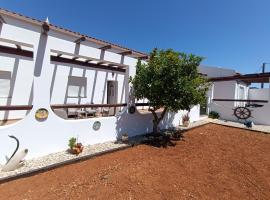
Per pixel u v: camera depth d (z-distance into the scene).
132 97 8.52
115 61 8.14
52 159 5.45
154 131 8.92
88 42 7.99
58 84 9.87
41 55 5.69
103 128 7.41
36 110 5.51
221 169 5.45
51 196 3.63
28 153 5.38
